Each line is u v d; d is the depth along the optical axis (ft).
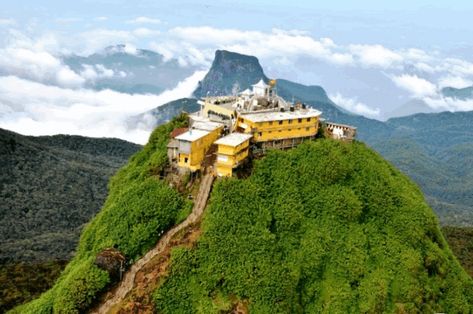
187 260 368.48
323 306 396.78
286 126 476.54
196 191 417.49
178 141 426.10
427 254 456.86
